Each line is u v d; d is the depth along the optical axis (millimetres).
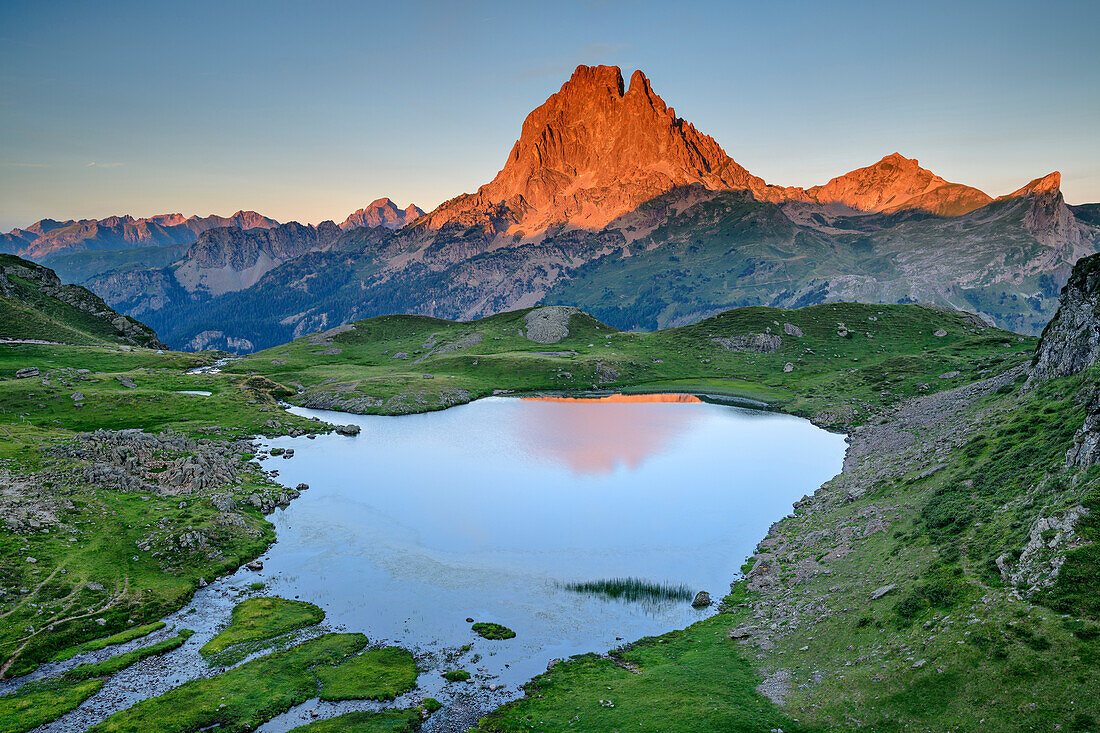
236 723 51469
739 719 48000
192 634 67562
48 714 52281
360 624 70750
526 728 50406
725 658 59906
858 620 58719
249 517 100500
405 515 107188
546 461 143125
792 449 151125
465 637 68062
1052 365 97812
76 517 86750
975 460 83250
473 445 158500
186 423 158875
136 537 86312
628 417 192375
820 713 48031
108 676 58812
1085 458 58969
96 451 110188
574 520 105000
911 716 44438
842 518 89250
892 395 182125
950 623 50938
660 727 48281
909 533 72125
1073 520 51625
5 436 111375
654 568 86375
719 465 138375
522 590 79875
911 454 103812
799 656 57375
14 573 72000
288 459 143250
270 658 62375
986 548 58844
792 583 74688
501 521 104500
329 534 98500
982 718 41656
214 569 83438
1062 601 46188
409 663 62250
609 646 65875
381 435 170250
